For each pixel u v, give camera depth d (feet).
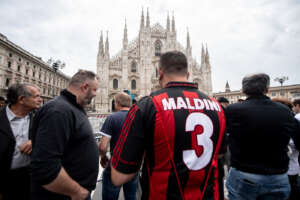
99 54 146.92
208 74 170.19
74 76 9.08
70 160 7.59
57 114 7.00
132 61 159.74
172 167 5.52
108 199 13.33
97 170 8.83
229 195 10.40
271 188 8.77
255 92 10.06
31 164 6.44
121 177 5.75
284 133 8.80
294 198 13.25
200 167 5.69
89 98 9.18
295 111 18.19
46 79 154.40
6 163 10.01
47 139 6.53
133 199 13.48
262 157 8.83
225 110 10.53
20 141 10.78
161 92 6.62
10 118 10.78
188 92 6.70
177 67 7.14
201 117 6.16
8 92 10.96
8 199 10.09
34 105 11.32
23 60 122.83
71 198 7.08
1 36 105.19
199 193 5.60
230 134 10.28
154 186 5.65
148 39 160.66
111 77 148.87
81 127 8.04
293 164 13.53
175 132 5.63
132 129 5.98
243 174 9.30
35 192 7.51
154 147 5.76
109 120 13.91
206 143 5.99
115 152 6.13
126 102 15.30
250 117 9.03
